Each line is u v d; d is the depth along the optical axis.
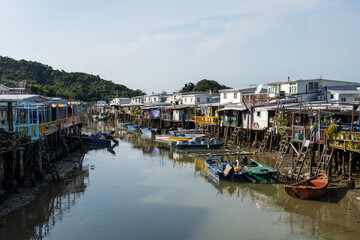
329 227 15.55
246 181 24.00
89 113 113.81
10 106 20.23
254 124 38.31
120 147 42.22
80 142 41.28
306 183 20.22
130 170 27.94
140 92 155.12
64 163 29.55
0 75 123.88
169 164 30.72
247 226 15.80
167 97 80.69
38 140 22.53
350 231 15.05
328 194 19.86
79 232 14.89
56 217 16.62
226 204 19.00
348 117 31.73
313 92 41.84
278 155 30.12
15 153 18.94
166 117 62.81
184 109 59.22
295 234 14.89
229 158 32.69
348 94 39.31
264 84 46.84
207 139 43.47
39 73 147.12
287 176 24.53
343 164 22.27
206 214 17.36
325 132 21.78
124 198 19.97
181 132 47.50
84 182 23.48
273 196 20.44
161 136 49.19
